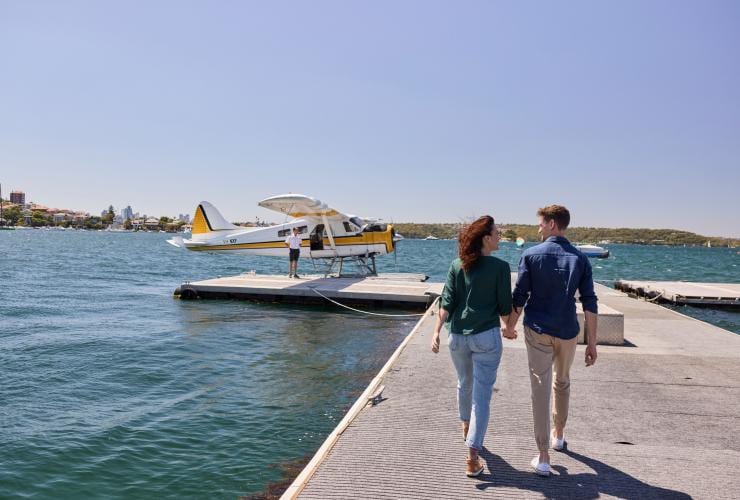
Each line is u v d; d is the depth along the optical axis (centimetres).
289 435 493
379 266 3725
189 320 1106
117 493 385
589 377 526
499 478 307
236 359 774
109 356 780
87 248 5566
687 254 10219
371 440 362
